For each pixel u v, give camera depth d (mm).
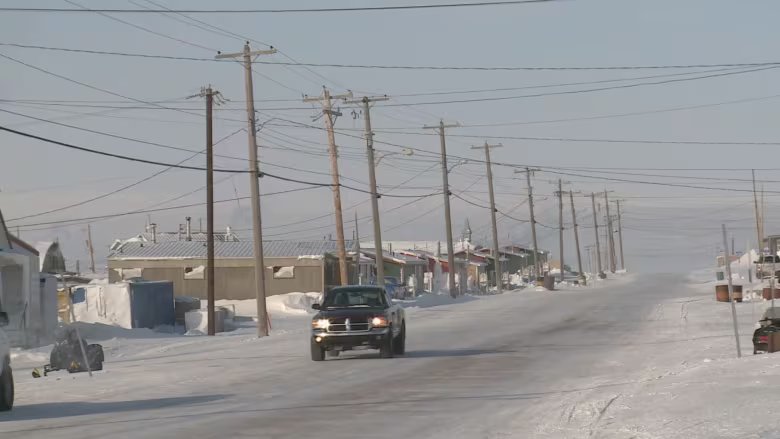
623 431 44844
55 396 71625
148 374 88375
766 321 86750
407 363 92062
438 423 51156
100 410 61562
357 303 101312
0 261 136500
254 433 48656
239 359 103875
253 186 156500
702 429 43219
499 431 47594
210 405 62562
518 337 127250
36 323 146750
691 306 194000
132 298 193375
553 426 48406
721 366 67562
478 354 101188
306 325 190125
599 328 141500
